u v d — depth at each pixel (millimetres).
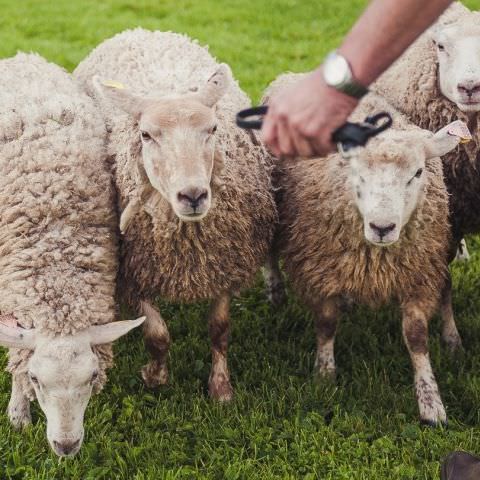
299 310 3941
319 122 2342
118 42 3965
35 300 3215
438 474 3174
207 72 3709
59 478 3238
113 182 3432
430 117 3650
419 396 3463
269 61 6438
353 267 3438
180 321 3895
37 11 7789
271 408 3457
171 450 3314
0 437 3348
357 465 3230
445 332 3773
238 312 3963
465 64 3512
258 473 3230
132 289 3504
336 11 7797
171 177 3143
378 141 3256
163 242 3363
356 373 3613
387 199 3205
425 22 2219
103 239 3352
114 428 3396
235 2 8078
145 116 3211
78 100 3580
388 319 3869
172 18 7543
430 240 3432
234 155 3424
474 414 3451
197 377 3658
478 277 4082
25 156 3346
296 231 3512
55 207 3311
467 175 3654
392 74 3730
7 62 3875
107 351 3314
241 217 3416
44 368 3129
